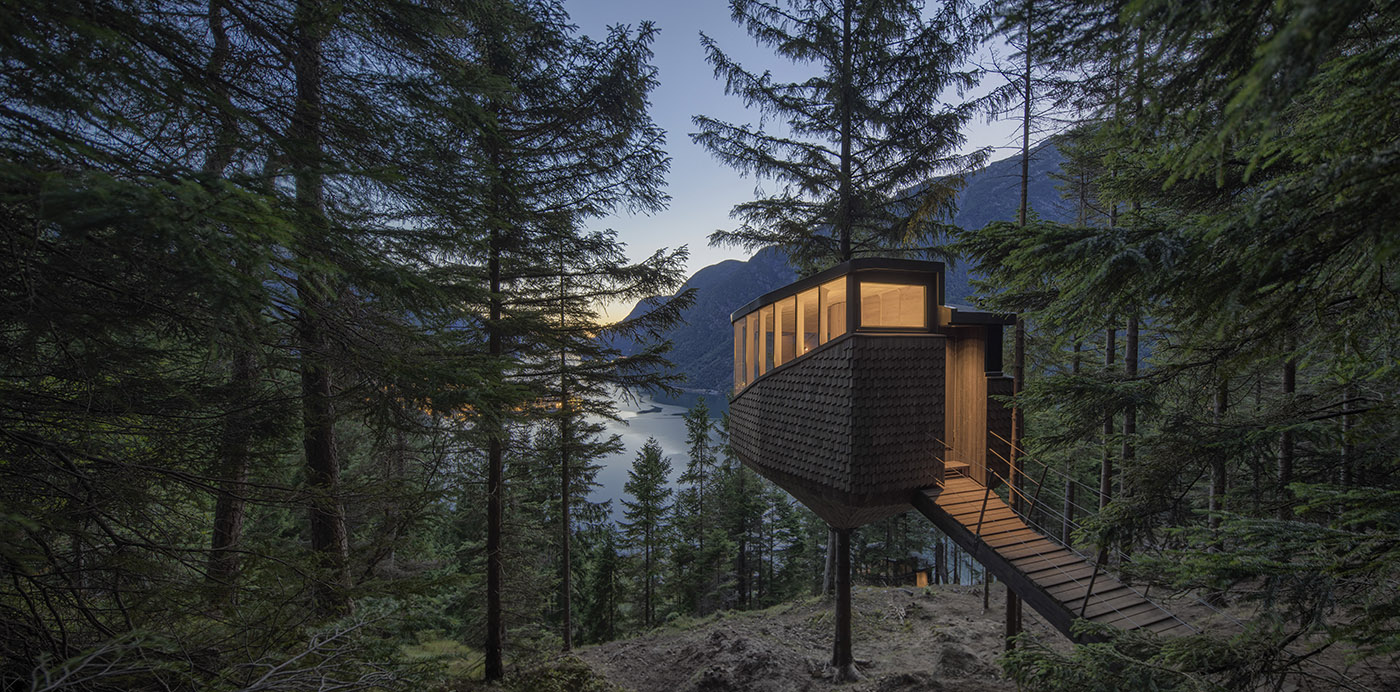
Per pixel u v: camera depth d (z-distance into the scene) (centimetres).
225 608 350
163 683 257
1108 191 769
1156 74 261
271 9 359
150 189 189
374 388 441
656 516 2811
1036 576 686
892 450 834
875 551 3050
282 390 493
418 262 523
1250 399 1076
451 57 493
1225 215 292
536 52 877
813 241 1230
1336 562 288
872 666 1077
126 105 275
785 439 1005
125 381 360
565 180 893
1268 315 355
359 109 423
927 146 1010
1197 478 479
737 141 1074
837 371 852
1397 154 200
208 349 334
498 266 882
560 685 1012
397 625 407
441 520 628
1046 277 436
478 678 996
